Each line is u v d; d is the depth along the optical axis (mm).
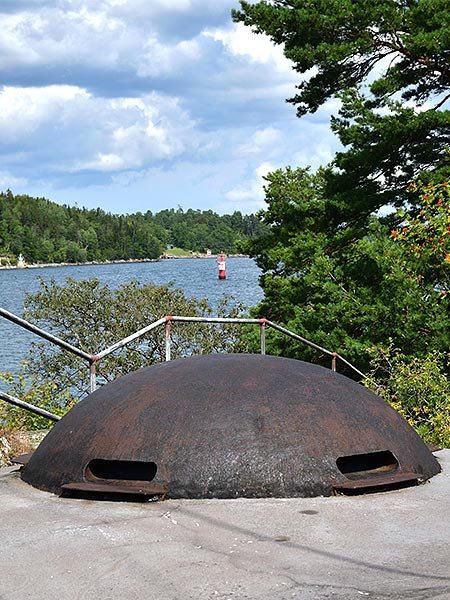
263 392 4723
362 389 5191
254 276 92875
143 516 4074
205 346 19359
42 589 3188
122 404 4801
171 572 3330
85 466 4578
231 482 4332
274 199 22828
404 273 12641
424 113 14930
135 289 19828
